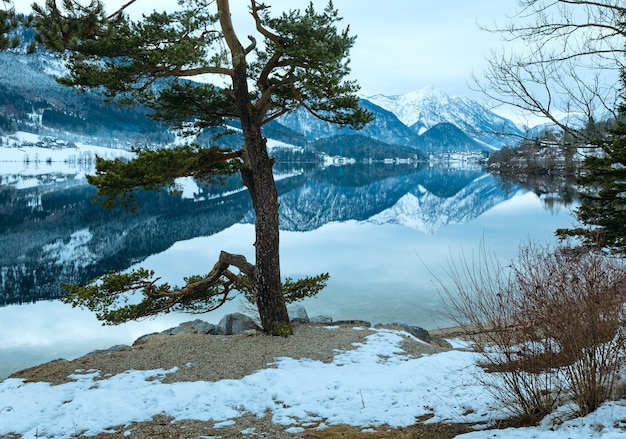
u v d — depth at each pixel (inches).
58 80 352.2
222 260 458.3
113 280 429.4
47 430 226.8
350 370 318.0
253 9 394.9
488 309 197.6
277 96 452.4
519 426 185.9
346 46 386.3
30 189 4857.3
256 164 416.5
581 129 304.3
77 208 3467.0
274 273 422.3
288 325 427.5
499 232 2003.0
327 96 414.9
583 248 199.8
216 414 240.2
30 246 2071.9
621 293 175.0
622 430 152.8
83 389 289.3
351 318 812.6
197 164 410.0
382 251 1715.1
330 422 224.8
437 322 756.6
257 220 424.5
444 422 209.5
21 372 348.8
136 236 2271.2
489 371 249.8
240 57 379.6
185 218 2952.8
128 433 219.3
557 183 4707.2
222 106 449.1
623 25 273.1
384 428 212.2
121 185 369.1
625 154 322.7
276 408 248.2
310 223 2763.3
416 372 299.6
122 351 376.8
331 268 1371.8
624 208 373.7
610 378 181.0
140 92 388.2
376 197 4522.6
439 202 3882.9
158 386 277.4
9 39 209.8
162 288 466.3
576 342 174.6
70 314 1008.2
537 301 181.9
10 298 1237.1
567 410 180.2
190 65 346.0
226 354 358.9
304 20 378.0
